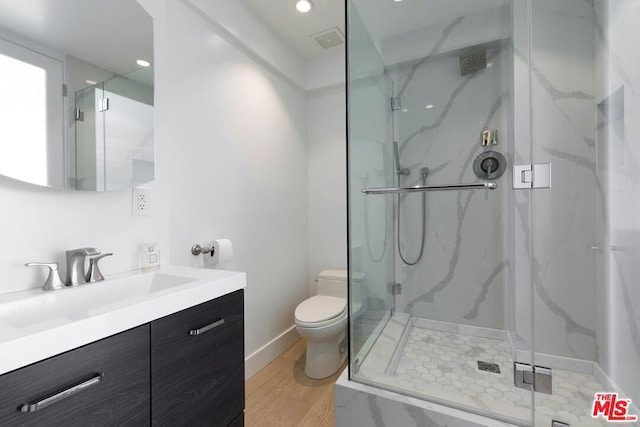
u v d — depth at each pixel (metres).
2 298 0.78
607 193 1.29
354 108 1.57
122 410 0.66
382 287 1.83
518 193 1.50
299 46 2.36
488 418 1.13
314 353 1.85
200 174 1.58
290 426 1.42
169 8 1.40
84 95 1.03
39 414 0.52
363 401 1.30
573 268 1.38
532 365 1.37
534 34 1.52
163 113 1.34
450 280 1.83
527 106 1.51
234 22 1.76
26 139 0.88
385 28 1.92
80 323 0.59
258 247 2.04
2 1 0.84
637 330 1.10
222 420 0.95
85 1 1.05
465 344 1.69
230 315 1.00
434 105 1.90
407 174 1.96
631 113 1.16
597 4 1.37
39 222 0.91
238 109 1.86
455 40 1.84
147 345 0.72
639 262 1.11
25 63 0.88
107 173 1.09
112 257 1.11
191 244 1.52
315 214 2.68
